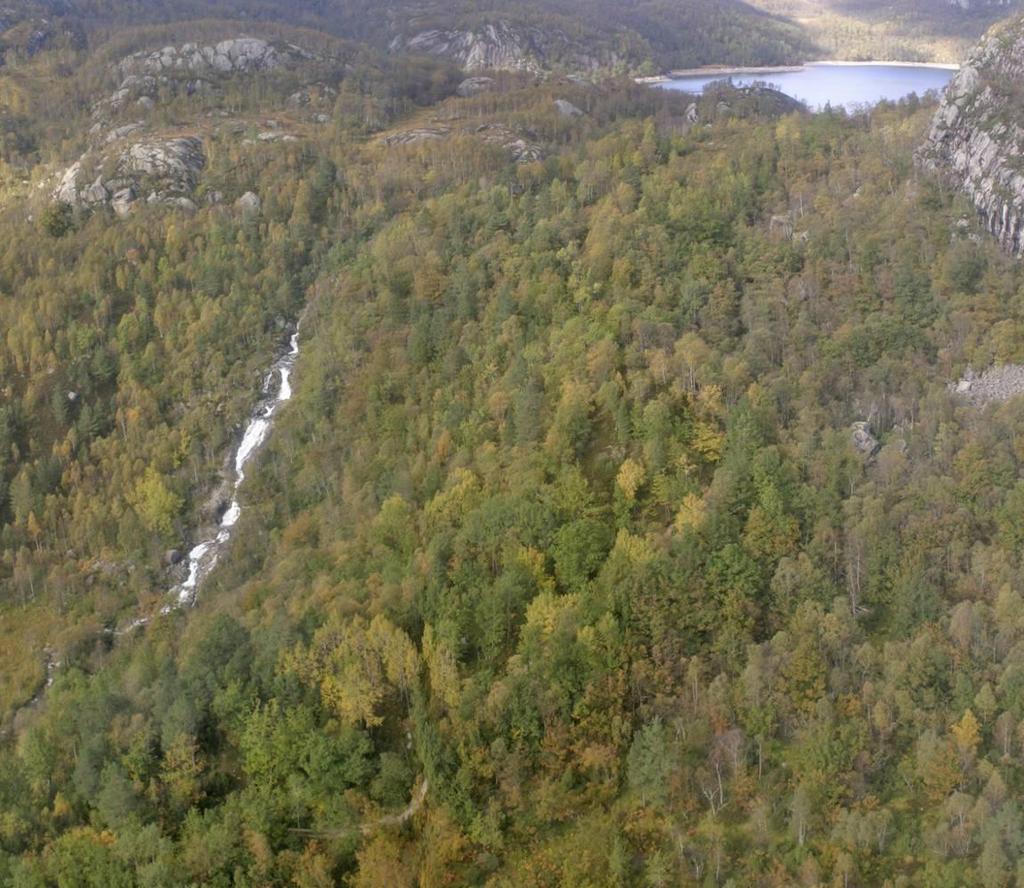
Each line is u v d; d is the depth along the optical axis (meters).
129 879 114.00
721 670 123.38
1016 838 99.75
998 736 110.69
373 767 123.06
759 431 151.88
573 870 107.44
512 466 156.38
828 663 122.31
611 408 160.62
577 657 123.12
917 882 102.25
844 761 111.88
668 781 112.81
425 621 136.62
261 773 123.19
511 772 116.12
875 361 173.62
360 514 169.12
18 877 115.12
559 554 138.12
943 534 136.12
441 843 113.31
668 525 143.25
